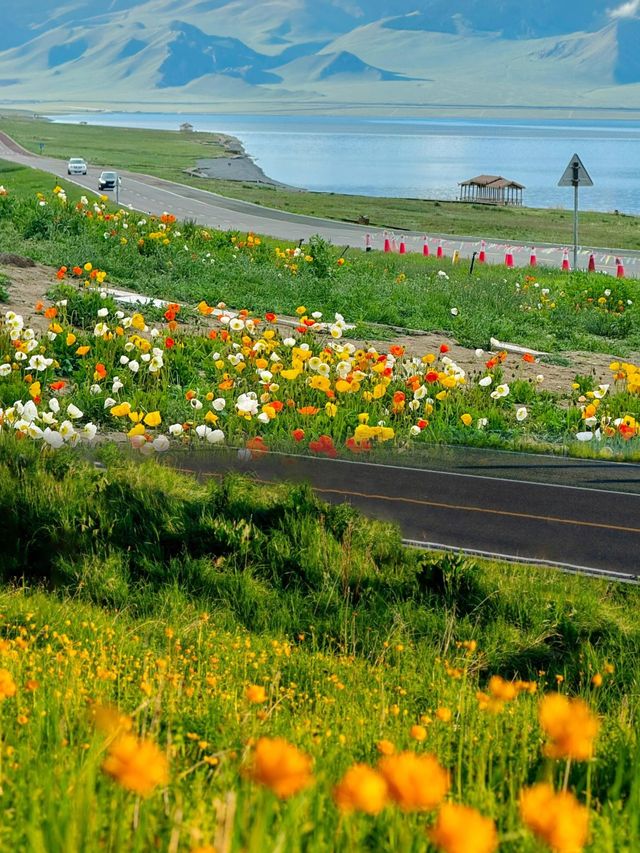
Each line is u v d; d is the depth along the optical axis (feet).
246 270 106.83
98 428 53.26
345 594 34.91
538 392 67.67
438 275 122.62
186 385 61.62
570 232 259.39
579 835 5.48
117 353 64.39
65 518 37.50
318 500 40.19
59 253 100.32
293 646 30.45
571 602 33.76
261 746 5.93
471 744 15.56
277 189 401.08
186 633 29.68
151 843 7.59
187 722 17.20
